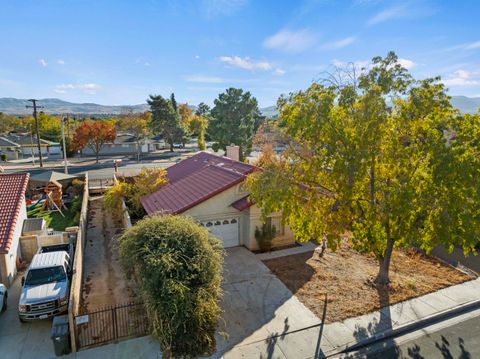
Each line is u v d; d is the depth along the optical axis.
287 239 17.66
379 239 12.43
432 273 14.56
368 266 15.22
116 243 17.33
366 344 10.11
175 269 9.62
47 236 16.53
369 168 12.26
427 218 11.76
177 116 73.00
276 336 10.30
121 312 11.45
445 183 10.56
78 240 14.41
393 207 10.96
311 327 10.76
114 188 22.72
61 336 9.30
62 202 26.03
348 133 11.59
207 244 10.65
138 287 10.45
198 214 16.59
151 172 23.08
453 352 9.70
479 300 12.38
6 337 10.30
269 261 15.70
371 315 11.43
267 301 12.23
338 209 12.72
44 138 80.00
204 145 63.12
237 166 21.27
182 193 18.84
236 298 12.43
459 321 11.27
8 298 12.72
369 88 11.59
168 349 8.99
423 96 11.19
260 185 13.14
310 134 11.72
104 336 10.14
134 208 21.41
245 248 17.31
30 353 9.53
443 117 11.07
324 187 13.18
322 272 14.55
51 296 11.09
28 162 55.84
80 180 30.47
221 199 16.95
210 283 9.96
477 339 10.30
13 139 75.38
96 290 13.18
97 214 23.84
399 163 11.61
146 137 75.56
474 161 10.04
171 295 9.14
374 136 11.38
